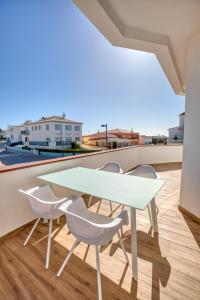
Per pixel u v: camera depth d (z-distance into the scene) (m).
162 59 2.73
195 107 2.18
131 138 14.04
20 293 1.20
